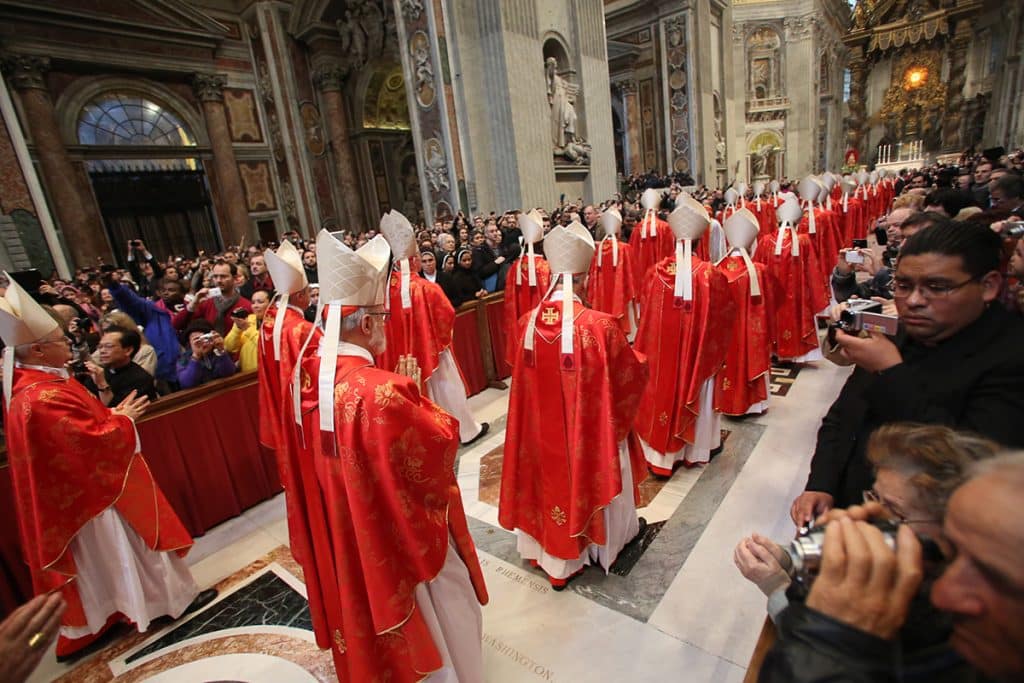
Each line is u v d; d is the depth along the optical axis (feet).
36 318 6.75
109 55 45.14
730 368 12.54
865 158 95.09
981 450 2.62
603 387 7.23
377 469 4.82
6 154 27.78
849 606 2.08
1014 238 6.31
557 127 39.32
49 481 6.77
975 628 1.67
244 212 54.60
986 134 80.18
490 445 13.29
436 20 32.89
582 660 6.84
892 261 9.66
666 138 64.13
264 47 53.93
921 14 84.12
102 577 7.69
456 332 16.06
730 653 6.73
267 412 9.29
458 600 5.76
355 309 5.22
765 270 12.55
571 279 7.47
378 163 59.36
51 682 7.40
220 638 7.94
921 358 3.90
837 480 4.53
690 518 9.47
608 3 64.59
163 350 13.67
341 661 5.99
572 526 7.43
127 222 48.37
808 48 90.63
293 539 6.19
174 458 10.12
